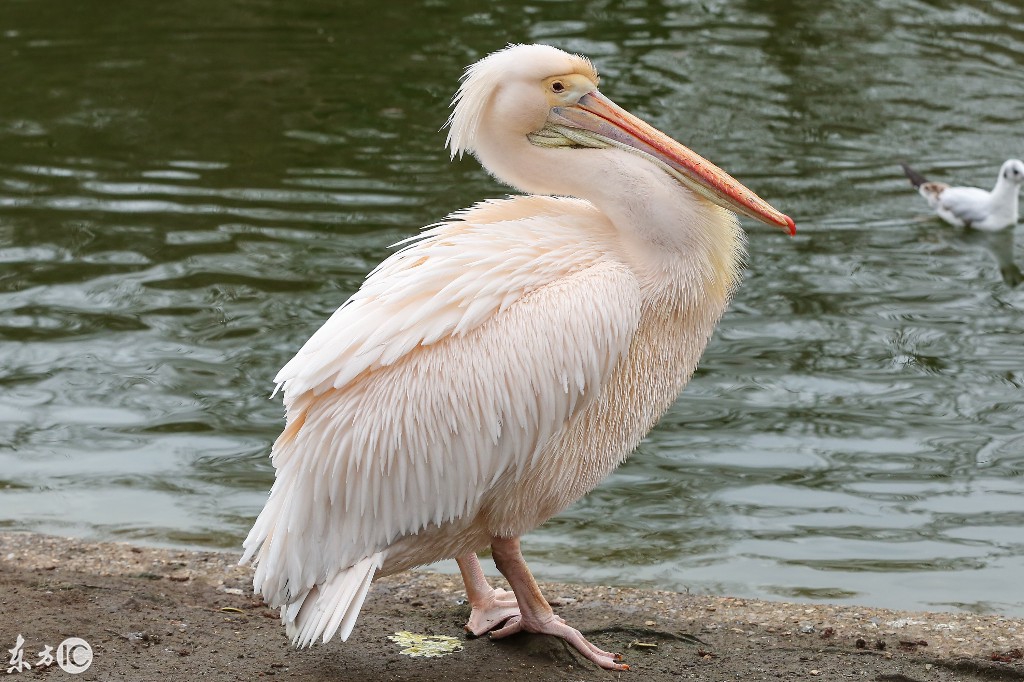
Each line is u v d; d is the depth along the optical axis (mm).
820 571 10305
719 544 10727
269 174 19609
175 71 24672
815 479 11742
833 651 8594
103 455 11977
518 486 8156
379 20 27531
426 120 22094
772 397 13242
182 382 13359
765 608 9391
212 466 11875
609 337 7945
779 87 23438
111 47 26062
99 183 19172
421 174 19703
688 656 8539
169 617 8875
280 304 15148
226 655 8297
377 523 7863
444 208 18266
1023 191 20125
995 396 13195
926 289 16016
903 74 24188
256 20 27750
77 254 16562
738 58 24859
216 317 14820
